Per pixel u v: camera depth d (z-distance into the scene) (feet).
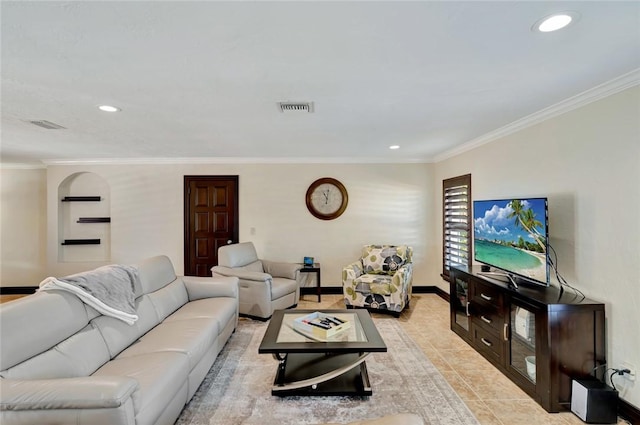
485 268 11.17
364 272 15.94
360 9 4.44
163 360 6.68
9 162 17.22
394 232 17.66
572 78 6.86
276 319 9.37
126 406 4.68
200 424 6.81
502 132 11.12
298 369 8.57
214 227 17.56
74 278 7.18
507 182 11.16
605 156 7.40
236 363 9.56
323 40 5.27
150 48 5.48
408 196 17.66
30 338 5.57
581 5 4.39
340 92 7.59
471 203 13.75
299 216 17.58
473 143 13.11
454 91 7.58
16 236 17.92
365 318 9.44
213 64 6.10
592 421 6.75
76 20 4.63
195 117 9.53
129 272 8.77
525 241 8.71
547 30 5.01
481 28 4.96
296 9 4.43
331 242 17.58
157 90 7.37
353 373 8.68
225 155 16.33
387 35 5.14
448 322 13.10
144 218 17.42
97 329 7.00
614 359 7.16
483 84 7.18
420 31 5.03
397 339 11.34
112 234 17.34
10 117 9.43
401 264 15.44
